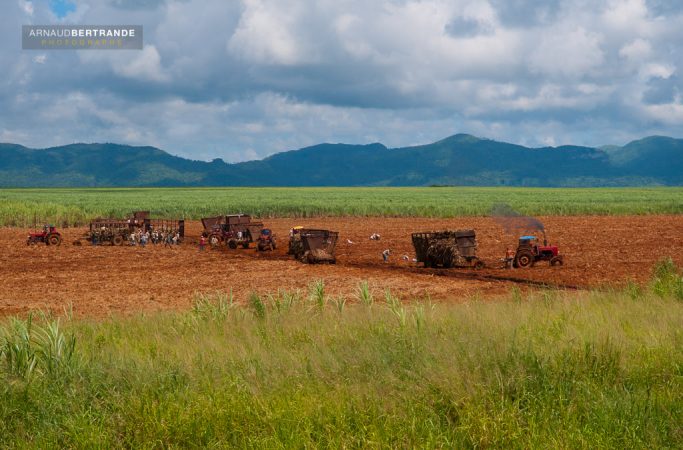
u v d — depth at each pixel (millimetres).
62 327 26312
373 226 103688
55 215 109688
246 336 23078
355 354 18672
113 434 14266
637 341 20609
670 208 133125
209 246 76438
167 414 14695
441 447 13258
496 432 13633
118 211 122375
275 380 16891
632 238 79375
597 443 13219
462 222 111812
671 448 13531
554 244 73375
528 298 33656
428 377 16266
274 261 61250
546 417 14305
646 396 15633
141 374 17172
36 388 16281
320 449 13422
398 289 43500
